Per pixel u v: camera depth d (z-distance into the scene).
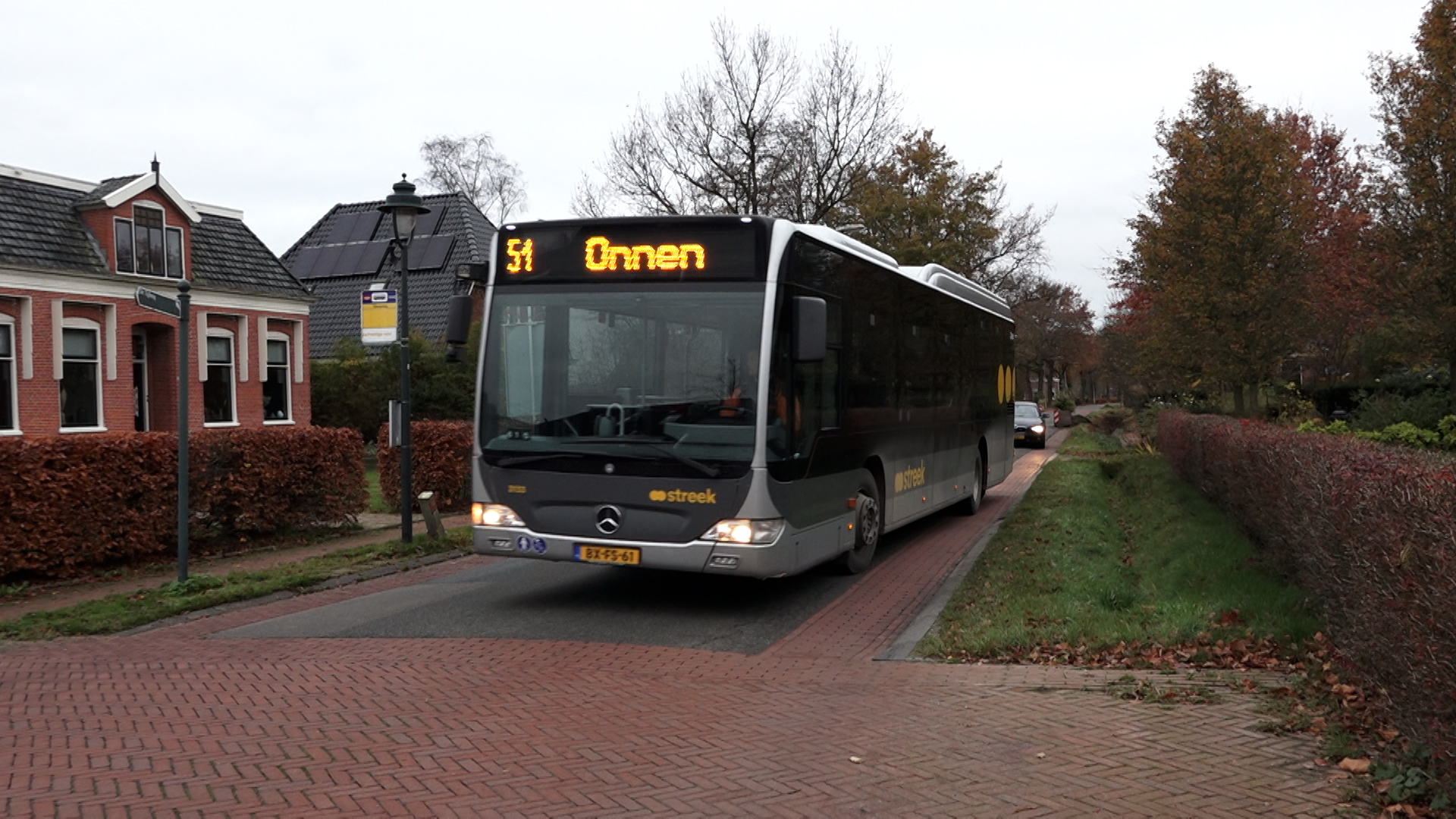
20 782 4.62
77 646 7.76
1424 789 4.11
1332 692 5.51
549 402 8.48
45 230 22.80
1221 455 11.91
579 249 8.53
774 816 4.25
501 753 5.01
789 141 30.27
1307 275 21.89
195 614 8.93
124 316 24.02
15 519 10.05
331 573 10.50
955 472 14.11
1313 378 33.72
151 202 24.73
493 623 8.22
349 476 14.01
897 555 11.80
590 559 8.29
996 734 5.20
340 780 4.63
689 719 5.57
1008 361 18.20
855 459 9.91
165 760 4.91
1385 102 17.62
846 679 6.47
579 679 6.46
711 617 8.47
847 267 9.73
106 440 10.97
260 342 27.69
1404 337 18.30
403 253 12.40
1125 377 47.22
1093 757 4.83
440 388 29.69
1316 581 6.52
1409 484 4.68
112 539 11.02
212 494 12.15
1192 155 21.81
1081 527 12.73
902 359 11.52
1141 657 6.61
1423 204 16.89
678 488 8.08
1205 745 4.93
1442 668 3.82
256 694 6.12
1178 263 22.34
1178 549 10.56
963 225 34.91
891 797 4.43
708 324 8.19
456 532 13.36
